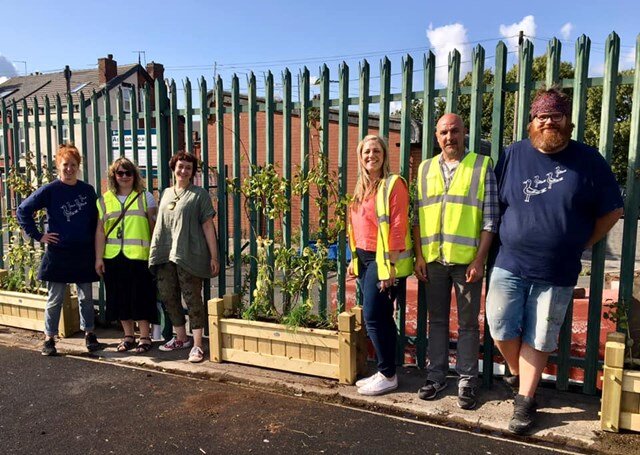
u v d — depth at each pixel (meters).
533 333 3.13
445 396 3.59
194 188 4.33
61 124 5.46
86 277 4.56
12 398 3.73
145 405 3.60
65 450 3.03
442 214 3.39
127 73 26.62
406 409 3.43
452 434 3.15
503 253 3.20
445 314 3.55
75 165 4.57
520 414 3.11
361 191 3.57
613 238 12.24
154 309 4.64
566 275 3.05
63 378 4.09
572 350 3.85
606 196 2.94
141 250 4.50
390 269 3.35
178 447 3.05
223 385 3.91
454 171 3.37
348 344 3.72
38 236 4.42
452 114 3.36
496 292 3.20
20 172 5.70
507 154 3.27
